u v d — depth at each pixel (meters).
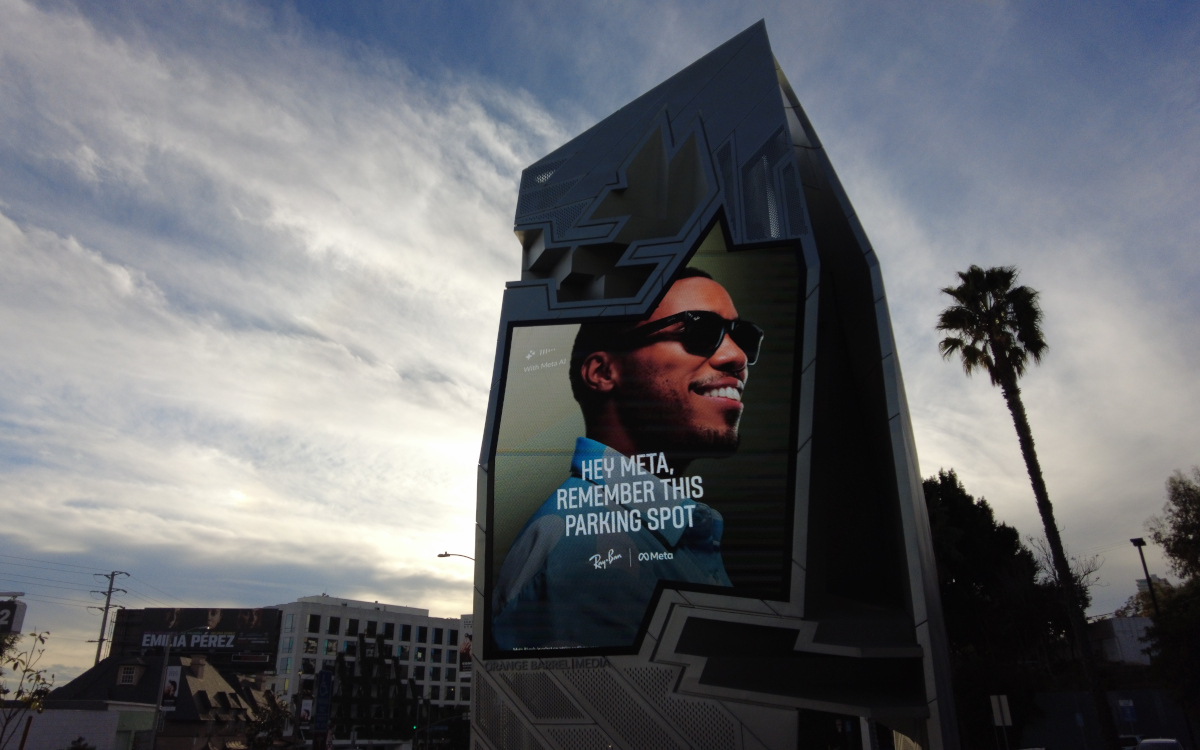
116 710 61.66
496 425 22.23
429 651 147.62
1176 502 46.09
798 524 19.20
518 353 22.92
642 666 18.97
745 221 22.83
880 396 21.72
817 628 18.30
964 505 51.31
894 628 18.75
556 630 19.81
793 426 20.20
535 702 19.42
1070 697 38.41
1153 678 41.06
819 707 17.86
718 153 24.62
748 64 26.27
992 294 35.41
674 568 19.58
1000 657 47.97
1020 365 34.16
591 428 21.55
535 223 28.00
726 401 20.88
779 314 21.44
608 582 19.91
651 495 20.39
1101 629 63.06
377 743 124.31
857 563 23.36
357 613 138.25
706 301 22.06
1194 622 36.16
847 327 24.84
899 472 19.97
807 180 24.86
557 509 20.97
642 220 26.67
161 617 125.75
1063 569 30.70
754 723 17.95
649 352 21.98
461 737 100.56
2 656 35.34
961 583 49.59
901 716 17.62
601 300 23.00
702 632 18.98
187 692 83.88
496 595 20.55
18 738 50.22
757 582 18.91
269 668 123.38
